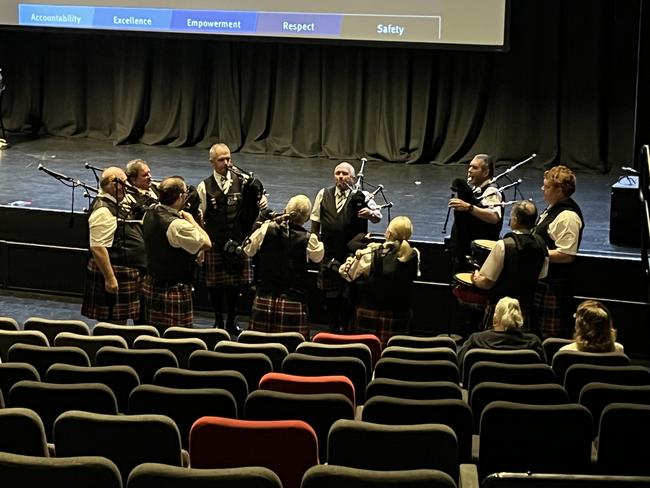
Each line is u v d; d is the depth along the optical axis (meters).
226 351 5.14
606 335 5.11
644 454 3.77
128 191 6.86
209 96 13.02
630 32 11.32
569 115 11.62
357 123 12.30
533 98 11.70
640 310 7.54
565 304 6.52
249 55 12.66
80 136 13.46
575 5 11.43
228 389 4.36
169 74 13.00
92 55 13.29
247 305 8.23
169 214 6.47
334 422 3.74
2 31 13.43
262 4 11.09
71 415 3.56
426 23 10.59
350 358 4.79
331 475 2.99
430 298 7.91
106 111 13.37
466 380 5.04
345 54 12.23
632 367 4.64
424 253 7.91
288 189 10.35
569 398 4.56
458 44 10.52
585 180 11.06
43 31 11.92
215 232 7.41
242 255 7.08
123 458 3.58
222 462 3.57
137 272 6.84
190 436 3.57
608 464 3.79
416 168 11.81
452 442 3.49
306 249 6.59
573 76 11.55
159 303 6.53
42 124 13.58
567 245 6.38
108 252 6.75
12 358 4.85
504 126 11.81
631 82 11.43
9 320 5.69
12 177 10.54
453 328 7.89
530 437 3.78
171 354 4.79
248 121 12.85
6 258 8.84
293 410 3.98
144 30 11.56
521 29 11.61
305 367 4.79
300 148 12.56
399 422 3.94
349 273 6.55
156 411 4.05
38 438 3.55
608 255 7.68
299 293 6.65
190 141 13.05
